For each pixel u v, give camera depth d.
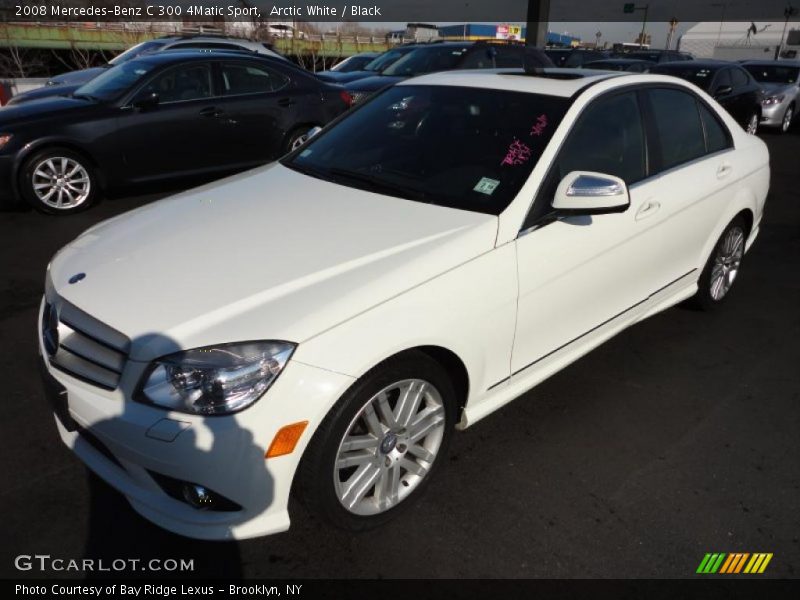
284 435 2.06
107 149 6.49
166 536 2.45
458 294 2.46
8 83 12.84
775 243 6.14
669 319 4.42
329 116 8.03
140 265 2.43
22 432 3.01
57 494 2.63
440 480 2.77
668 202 3.47
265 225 2.71
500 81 3.45
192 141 7.02
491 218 2.67
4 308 4.31
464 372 2.60
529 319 2.80
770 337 4.18
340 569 2.32
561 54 15.67
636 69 13.53
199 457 2.01
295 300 2.19
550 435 3.10
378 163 3.24
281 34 26.84
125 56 11.90
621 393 3.49
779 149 11.60
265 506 2.13
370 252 2.46
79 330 2.21
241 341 2.05
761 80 14.20
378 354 2.20
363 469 2.39
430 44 10.38
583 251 2.97
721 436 3.14
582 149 3.07
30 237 5.77
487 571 2.33
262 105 7.41
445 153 3.12
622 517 2.60
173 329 2.08
